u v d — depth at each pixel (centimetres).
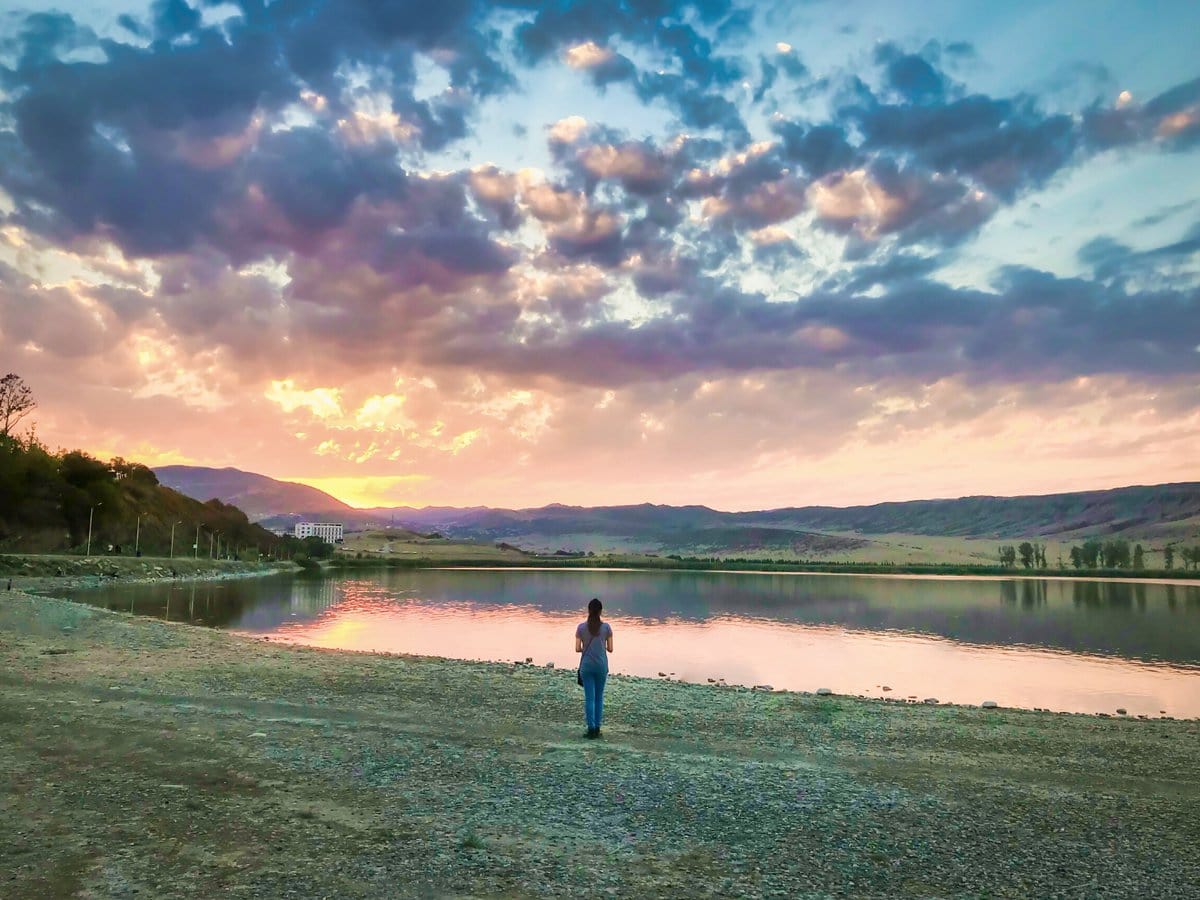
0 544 10375
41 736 1258
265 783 1034
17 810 888
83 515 12612
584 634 1500
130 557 12400
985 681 3578
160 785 1005
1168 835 966
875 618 7862
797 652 4772
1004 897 747
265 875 718
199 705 1603
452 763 1191
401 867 752
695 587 15075
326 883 705
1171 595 13325
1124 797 1167
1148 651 5041
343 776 1086
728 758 1329
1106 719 2067
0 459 10862
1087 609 9569
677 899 706
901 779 1220
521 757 1256
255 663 2261
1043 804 1098
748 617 7788
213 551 18825
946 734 1683
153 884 689
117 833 821
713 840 881
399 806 955
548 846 834
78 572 9438
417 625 5962
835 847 874
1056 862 852
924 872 807
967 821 995
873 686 3331
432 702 1777
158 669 2061
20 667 1975
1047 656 4731
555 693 1983
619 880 746
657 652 4616
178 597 7681
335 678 2055
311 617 6262
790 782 1157
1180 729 1895
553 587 13950
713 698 2042
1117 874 820
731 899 714
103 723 1370
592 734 1475
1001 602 11075
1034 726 1841
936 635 6131
